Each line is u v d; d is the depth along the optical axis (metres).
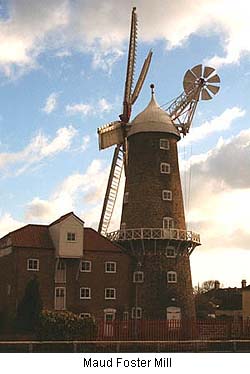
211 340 48.78
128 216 68.69
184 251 68.31
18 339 55.50
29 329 58.78
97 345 45.25
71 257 62.81
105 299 64.31
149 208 67.44
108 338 48.72
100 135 71.69
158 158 69.06
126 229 67.44
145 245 66.62
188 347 46.84
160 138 69.75
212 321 53.38
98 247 65.56
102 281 64.69
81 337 46.84
